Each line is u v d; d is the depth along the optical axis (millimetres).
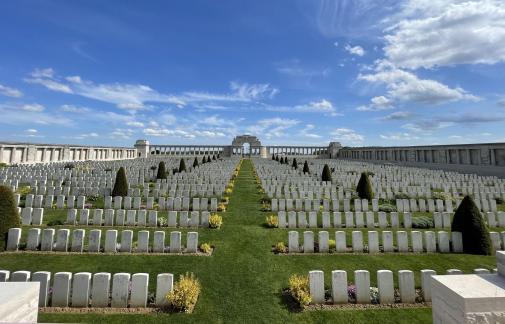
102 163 45688
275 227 13664
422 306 7008
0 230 9789
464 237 10828
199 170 35094
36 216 13055
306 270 8969
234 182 29719
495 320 3498
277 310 6746
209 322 6234
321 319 6434
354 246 10664
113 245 10055
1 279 6461
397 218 13875
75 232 10023
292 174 33438
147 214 15672
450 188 23984
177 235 10234
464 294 3566
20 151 40844
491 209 17344
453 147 46281
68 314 6395
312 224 13852
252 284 7992
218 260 9602
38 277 6613
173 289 6949
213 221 13312
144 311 6586
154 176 30516
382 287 7113
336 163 57281
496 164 39156
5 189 10195
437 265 9477
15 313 3646
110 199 16609
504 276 4062
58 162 45938
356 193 22344
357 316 6559
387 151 66500
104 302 6746
